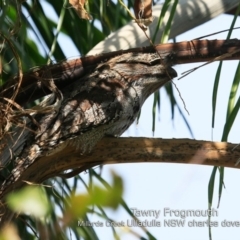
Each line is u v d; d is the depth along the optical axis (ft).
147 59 25.59
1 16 19.83
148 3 20.20
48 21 25.26
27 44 25.02
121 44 24.32
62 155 21.56
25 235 22.00
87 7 19.92
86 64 23.52
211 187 19.60
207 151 20.04
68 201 22.24
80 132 21.84
